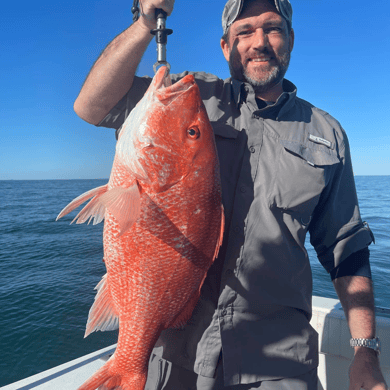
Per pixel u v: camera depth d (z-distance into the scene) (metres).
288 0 1.60
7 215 33.53
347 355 2.23
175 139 1.16
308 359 1.43
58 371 2.24
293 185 1.46
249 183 1.44
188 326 1.38
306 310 1.50
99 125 1.46
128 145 1.18
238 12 1.54
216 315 1.36
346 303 1.64
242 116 1.55
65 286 10.58
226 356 1.32
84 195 1.19
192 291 1.25
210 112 1.58
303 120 1.61
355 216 1.70
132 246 1.18
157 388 1.40
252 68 1.57
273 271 1.39
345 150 1.68
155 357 1.43
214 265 1.39
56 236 21.81
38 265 13.79
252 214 1.41
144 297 1.20
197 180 1.19
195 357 1.35
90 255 15.56
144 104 1.19
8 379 5.76
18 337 7.17
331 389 2.28
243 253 1.37
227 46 1.70
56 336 7.21
